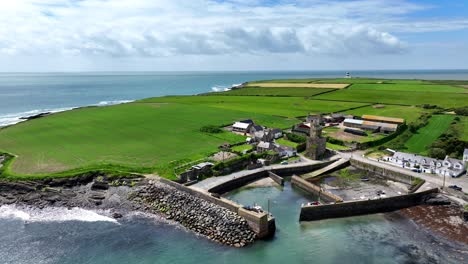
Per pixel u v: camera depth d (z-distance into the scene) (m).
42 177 88.50
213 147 119.81
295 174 104.50
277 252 63.00
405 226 73.25
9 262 59.47
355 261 60.03
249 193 89.50
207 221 71.50
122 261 60.00
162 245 64.94
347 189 91.19
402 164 105.69
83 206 80.00
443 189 87.19
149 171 94.56
